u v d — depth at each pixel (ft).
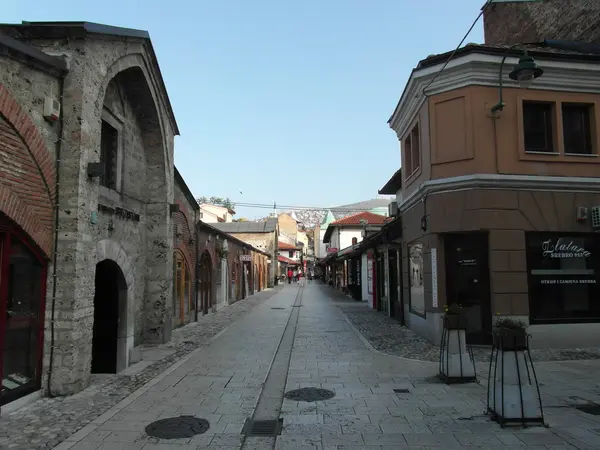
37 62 21.80
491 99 34.94
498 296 33.37
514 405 17.99
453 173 35.22
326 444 16.62
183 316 50.72
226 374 27.94
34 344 22.11
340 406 21.08
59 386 22.70
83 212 23.73
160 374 27.91
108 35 26.20
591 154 35.86
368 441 16.83
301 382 25.57
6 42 19.40
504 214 33.99
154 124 37.22
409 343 37.55
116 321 31.55
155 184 39.09
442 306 35.58
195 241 56.39
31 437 17.39
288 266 242.78
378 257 67.82
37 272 22.30
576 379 25.22
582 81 35.50
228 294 82.43
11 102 19.99
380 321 53.78
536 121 36.32
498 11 50.37
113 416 19.88
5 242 19.95
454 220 34.71
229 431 18.19
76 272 23.00
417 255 42.01
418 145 41.75
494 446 16.08
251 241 169.68
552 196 34.68
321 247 244.83
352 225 144.15
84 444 16.74
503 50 34.06
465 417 19.22
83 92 23.81
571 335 33.96
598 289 35.06
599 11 38.75
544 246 34.71
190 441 17.10
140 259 37.78
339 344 38.22
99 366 31.32
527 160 34.63
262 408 21.33
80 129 23.59
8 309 20.26
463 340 25.17
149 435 17.66
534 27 45.06
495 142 34.47
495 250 33.71
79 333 23.39
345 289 114.62
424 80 37.01
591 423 18.24
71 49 23.93
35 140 21.75
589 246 35.35
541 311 34.24
